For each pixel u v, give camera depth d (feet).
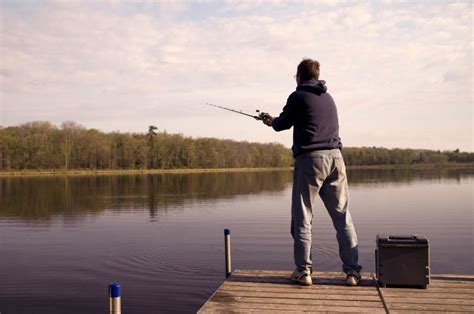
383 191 112.88
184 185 144.77
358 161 343.05
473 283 12.60
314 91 12.37
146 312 25.02
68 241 46.32
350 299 11.37
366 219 60.90
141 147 259.80
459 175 218.38
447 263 35.50
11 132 224.74
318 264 34.71
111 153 251.60
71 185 141.38
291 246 42.04
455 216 63.31
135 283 30.76
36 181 164.45
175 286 29.94
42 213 71.00
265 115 14.15
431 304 10.91
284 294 11.82
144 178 192.75
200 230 52.60
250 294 11.84
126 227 55.52
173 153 271.49
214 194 107.45
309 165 12.25
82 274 33.22
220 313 10.52
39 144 225.56
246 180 176.65
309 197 12.53
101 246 43.39
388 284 12.26
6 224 59.21
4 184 144.97
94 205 82.58
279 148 313.53
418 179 178.19
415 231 50.57
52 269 34.68
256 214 67.51
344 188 12.64
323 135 12.26
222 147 287.07
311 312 10.51
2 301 27.07
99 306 26.35
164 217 65.00
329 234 46.68
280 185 144.46
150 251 40.63
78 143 240.12
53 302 26.94
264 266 34.63
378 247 12.36
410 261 12.16
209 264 35.65
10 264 36.32
